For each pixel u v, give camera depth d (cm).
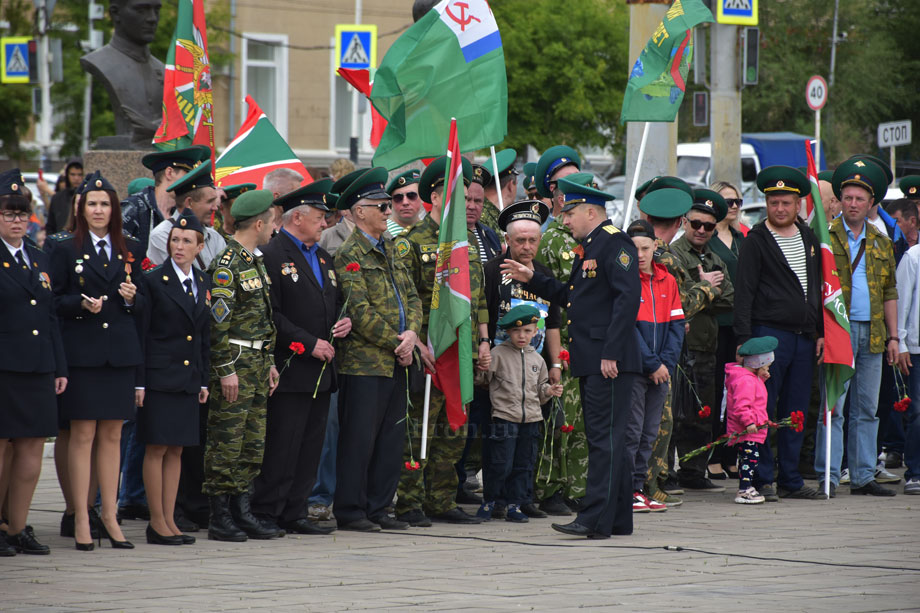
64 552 2077
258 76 9581
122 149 3466
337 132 9931
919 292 2888
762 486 2747
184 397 2147
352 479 2328
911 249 2911
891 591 1786
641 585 1823
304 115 9744
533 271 2405
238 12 9431
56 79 6869
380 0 9925
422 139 2594
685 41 2873
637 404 2439
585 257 2230
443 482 2442
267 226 2233
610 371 2184
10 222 2005
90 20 7581
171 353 2138
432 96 2594
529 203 2442
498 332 2489
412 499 2389
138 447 2458
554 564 1988
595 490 2227
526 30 8500
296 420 2275
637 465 2562
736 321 2759
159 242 2253
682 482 2920
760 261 2761
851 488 2875
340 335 2295
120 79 3469
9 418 2009
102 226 2109
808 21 9756
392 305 2338
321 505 2517
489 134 2609
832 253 2772
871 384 2850
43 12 8125
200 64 2723
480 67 2616
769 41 9862
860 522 2434
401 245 2445
